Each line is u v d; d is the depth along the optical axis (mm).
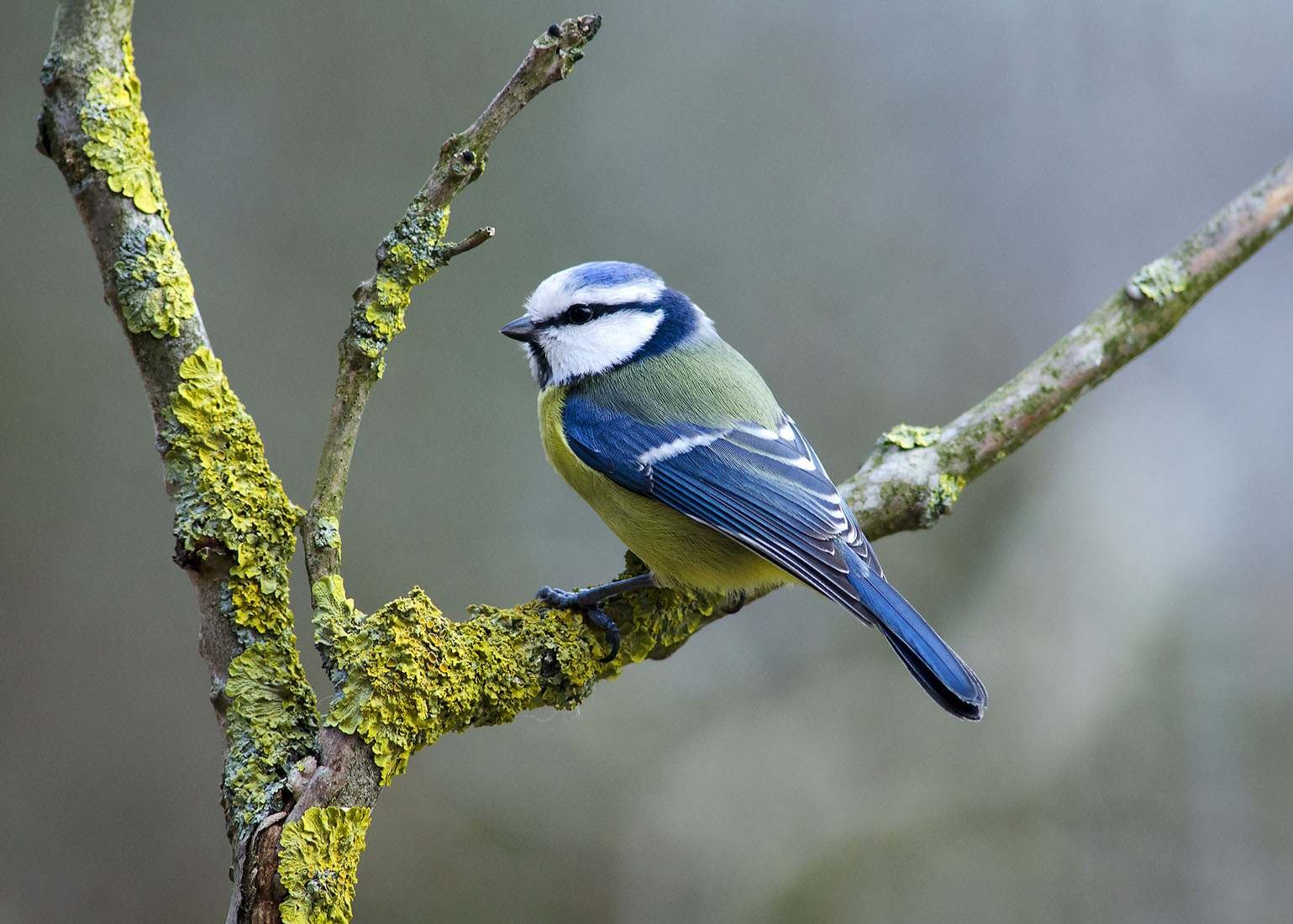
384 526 11078
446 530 11188
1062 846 10273
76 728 10391
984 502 11750
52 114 4543
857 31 12172
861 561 6375
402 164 11672
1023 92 12086
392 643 4668
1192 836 10219
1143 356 12008
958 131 12109
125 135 4590
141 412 11008
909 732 10930
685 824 10648
